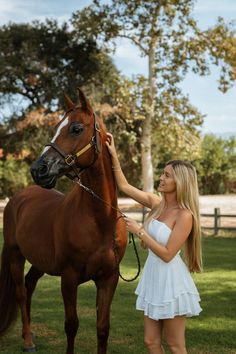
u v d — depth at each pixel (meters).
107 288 3.91
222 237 13.27
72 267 3.89
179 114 21.52
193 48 20.38
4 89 25.70
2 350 4.62
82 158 3.65
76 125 3.63
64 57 26.48
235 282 7.58
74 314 3.92
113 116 23.91
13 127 25.92
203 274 8.21
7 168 30.03
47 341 4.86
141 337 4.95
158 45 21.09
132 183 28.67
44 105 26.14
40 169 3.55
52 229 4.13
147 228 3.32
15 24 26.62
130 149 24.91
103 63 25.81
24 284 4.90
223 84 20.77
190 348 4.62
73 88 25.28
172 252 3.10
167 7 20.33
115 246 3.88
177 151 21.81
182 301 3.09
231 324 5.38
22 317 4.74
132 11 20.75
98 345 3.87
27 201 4.85
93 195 3.76
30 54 25.22
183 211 3.18
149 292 3.16
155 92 21.36
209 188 38.19
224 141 37.91
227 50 20.17
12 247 4.84
